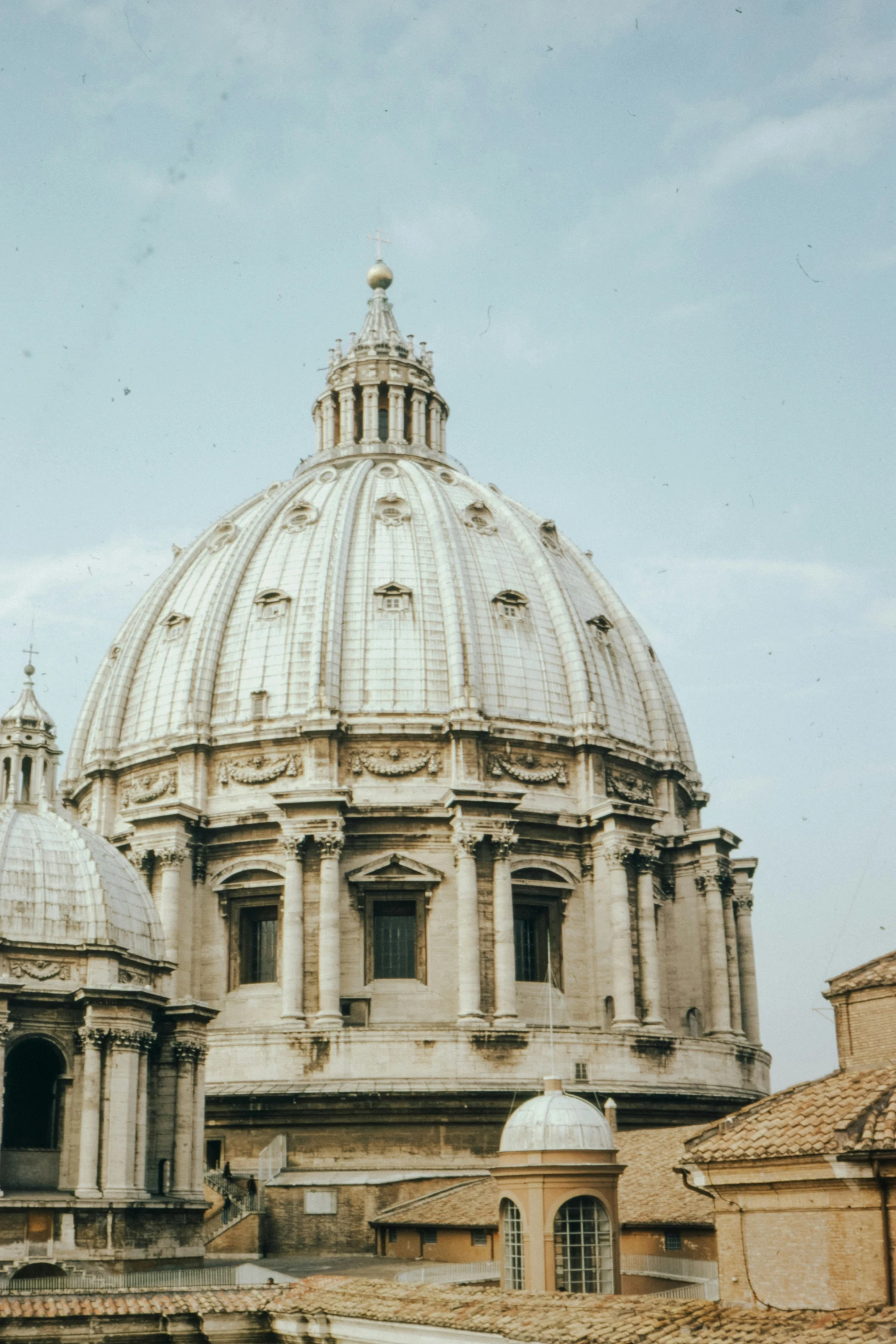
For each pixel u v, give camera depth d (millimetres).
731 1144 37688
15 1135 58844
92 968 60219
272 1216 73125
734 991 97750
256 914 91938
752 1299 36938
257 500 115938
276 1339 48406
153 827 92062
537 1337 38406
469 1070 81375
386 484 108625
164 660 102000
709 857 98750
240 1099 78312
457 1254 65938
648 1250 55625
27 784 66188
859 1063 40062
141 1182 59406
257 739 93750
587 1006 91875
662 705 105312
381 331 124938
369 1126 78625
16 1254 54969
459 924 87812
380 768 92312
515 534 107000
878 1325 32656
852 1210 35125
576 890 93688
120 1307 48000
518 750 94625
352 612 97938
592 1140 53562
